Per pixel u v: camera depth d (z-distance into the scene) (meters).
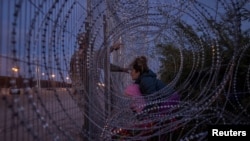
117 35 3.48
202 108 2.46
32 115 1.47
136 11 3.38
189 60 4.18
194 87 3.50
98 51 3.37
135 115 2.87
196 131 2.57
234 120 2.46
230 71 2.46
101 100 3.33
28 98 1.31
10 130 1.22
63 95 2.38
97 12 3.23
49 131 1.56
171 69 5.28
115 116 2.94
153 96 3.54
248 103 2.71
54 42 1.96
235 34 2.41
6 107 1.22
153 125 2.72
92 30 3.15
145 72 3.79
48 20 1.74
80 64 2.82
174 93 3.48
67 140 1.89
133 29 3.66
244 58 3.03
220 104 2.78
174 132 2.75
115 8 3.19
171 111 2.89
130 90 3.68
